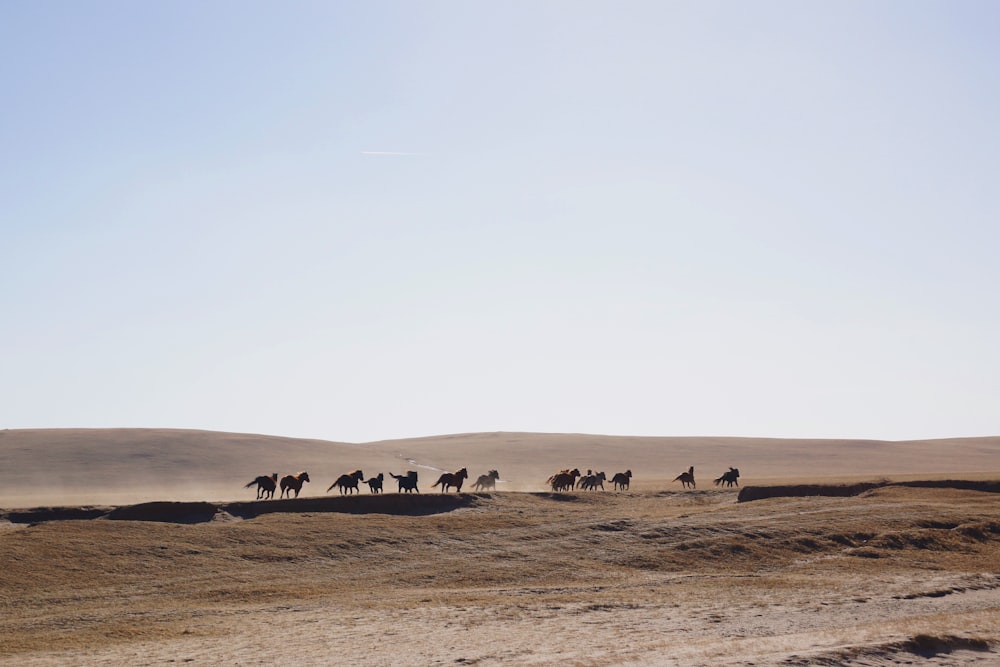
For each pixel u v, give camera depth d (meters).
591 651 22.28
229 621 28.44
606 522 49.09
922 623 26.17
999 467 135.00
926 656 21.94
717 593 33.78
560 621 27.50
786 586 35.69
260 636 25.53
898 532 46.44
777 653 21.12
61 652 24.28
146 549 40.28
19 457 112.12
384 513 53.12
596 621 27.52
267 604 32.00
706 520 49.72
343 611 29.81
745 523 48.56
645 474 124.19
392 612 29.28
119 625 28.38
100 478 102.75
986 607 31.69
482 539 45.66
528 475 117.69
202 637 25.78
